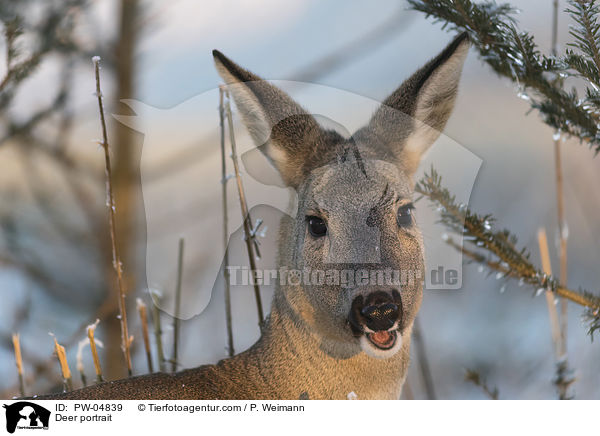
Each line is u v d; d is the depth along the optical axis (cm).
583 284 1582
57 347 779
